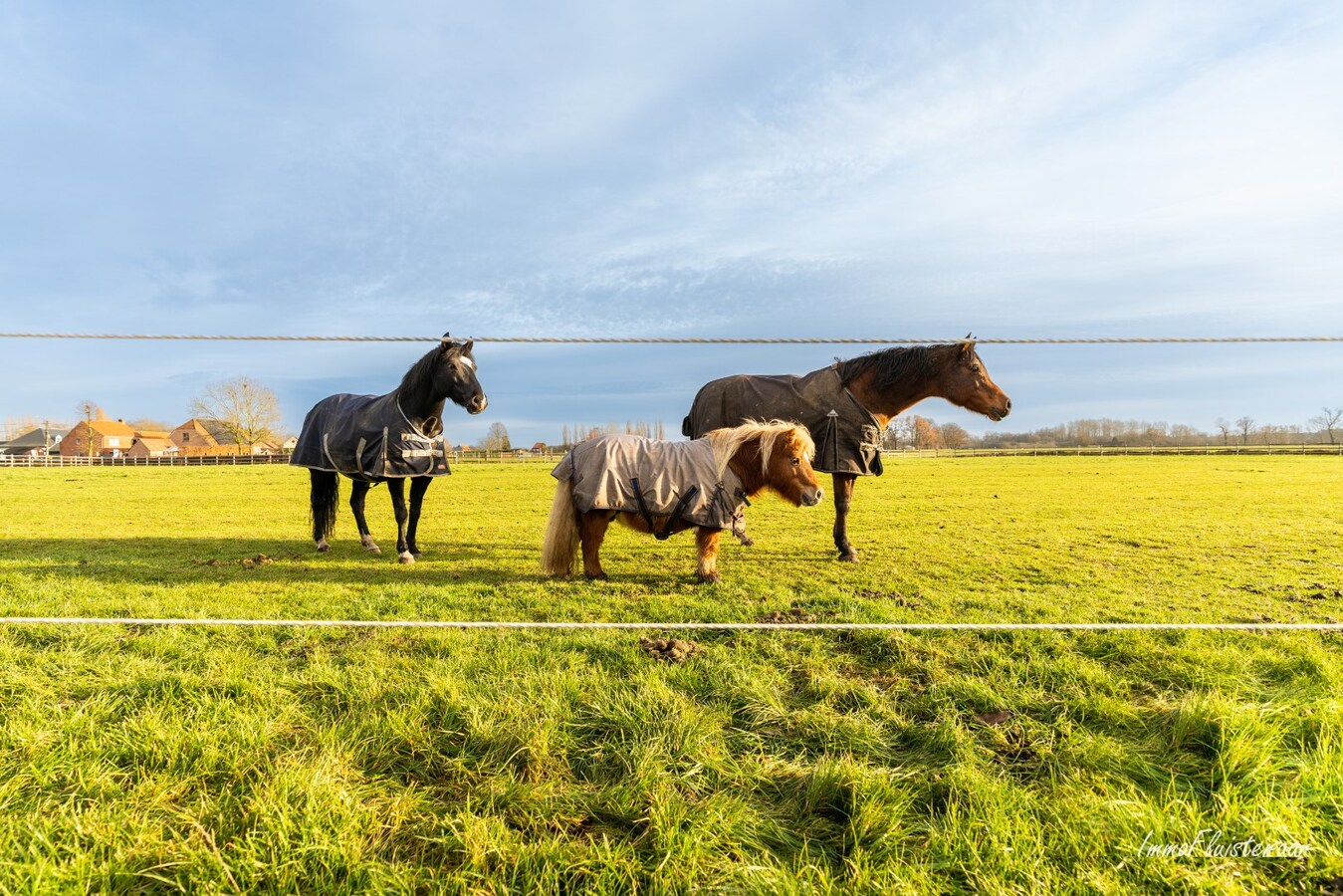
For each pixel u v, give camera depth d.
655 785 2.27
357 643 3.96
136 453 70.38
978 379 6.57
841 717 2.87
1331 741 2.44
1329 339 4.33
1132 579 5.96
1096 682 3.22
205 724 2.68
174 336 4.17
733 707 3.02
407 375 7.21
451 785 2.36
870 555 7.46
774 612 4.62
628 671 3.45
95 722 2.76
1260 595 5.28
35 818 2.06
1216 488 16.56
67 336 4.14
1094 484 18.38
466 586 5.77
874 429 6.82
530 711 2.84
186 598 5.19
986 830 2.00
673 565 6.80
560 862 1.89
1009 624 3.97
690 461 5.40
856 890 1.80
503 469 33.66
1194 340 4.42
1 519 11.66
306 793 2.14
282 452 62.34
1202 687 3.16
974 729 2.78
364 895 1.78
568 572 5.83
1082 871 1.85
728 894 1.78
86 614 4.55
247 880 1.83
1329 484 17.48
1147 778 2.37
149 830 2.03
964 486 18.08
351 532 10.12
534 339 4.50
